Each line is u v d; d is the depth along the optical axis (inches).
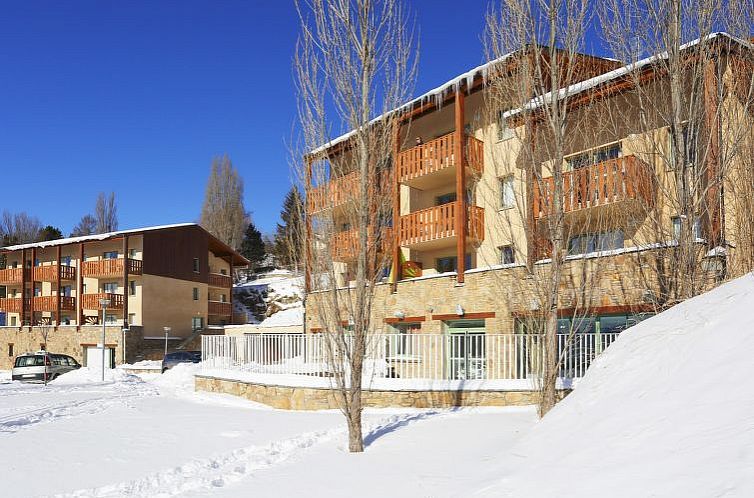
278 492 268.8
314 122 408.2
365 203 376.5
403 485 264.5
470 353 525.7
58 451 377.1
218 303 1834.4
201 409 576.7
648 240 477.4
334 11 392.8
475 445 340.5
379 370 542.6
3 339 1664.6
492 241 730.8
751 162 446.9
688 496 147.4
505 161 598.2
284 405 571.2
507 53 475.2
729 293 287.6
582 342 499.2
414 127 868.6
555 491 188.1
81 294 1585.9
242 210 2957.7
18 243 3102.9
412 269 806.5
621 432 213.2
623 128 545.0
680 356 245.3
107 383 965.8
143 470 323.6
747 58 470.0
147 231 1604.3
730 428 170.9
